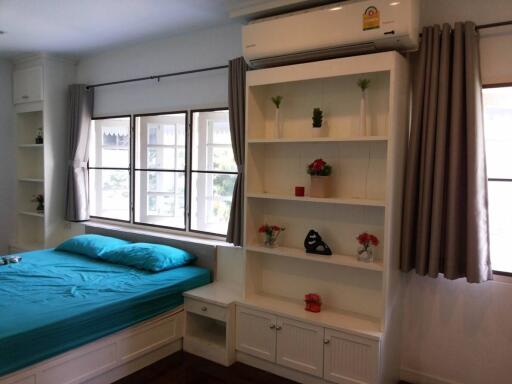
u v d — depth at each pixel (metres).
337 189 2.95
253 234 3.20
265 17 3.16
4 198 5.19
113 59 4.59
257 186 3.21
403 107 2.65
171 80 4.11
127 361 2.85
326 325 2.68
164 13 3.40
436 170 2.52
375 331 2.56
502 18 2.48
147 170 4.40
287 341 2.86
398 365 2.88
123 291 2.96
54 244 4.93
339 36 2.60
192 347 3.23
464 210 2.52
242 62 3.34
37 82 4.76
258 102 3.17
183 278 3.32
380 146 2.77
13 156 5.22
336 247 2.98
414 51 2.68
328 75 2.67
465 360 2.69
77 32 3.93
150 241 4.12
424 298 2.81
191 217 4.10
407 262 2.68
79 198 4.81
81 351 2.55
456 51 2.47
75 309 2.58
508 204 2.62
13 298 2.75
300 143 3.10
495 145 2.65
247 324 3.04
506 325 2.55
